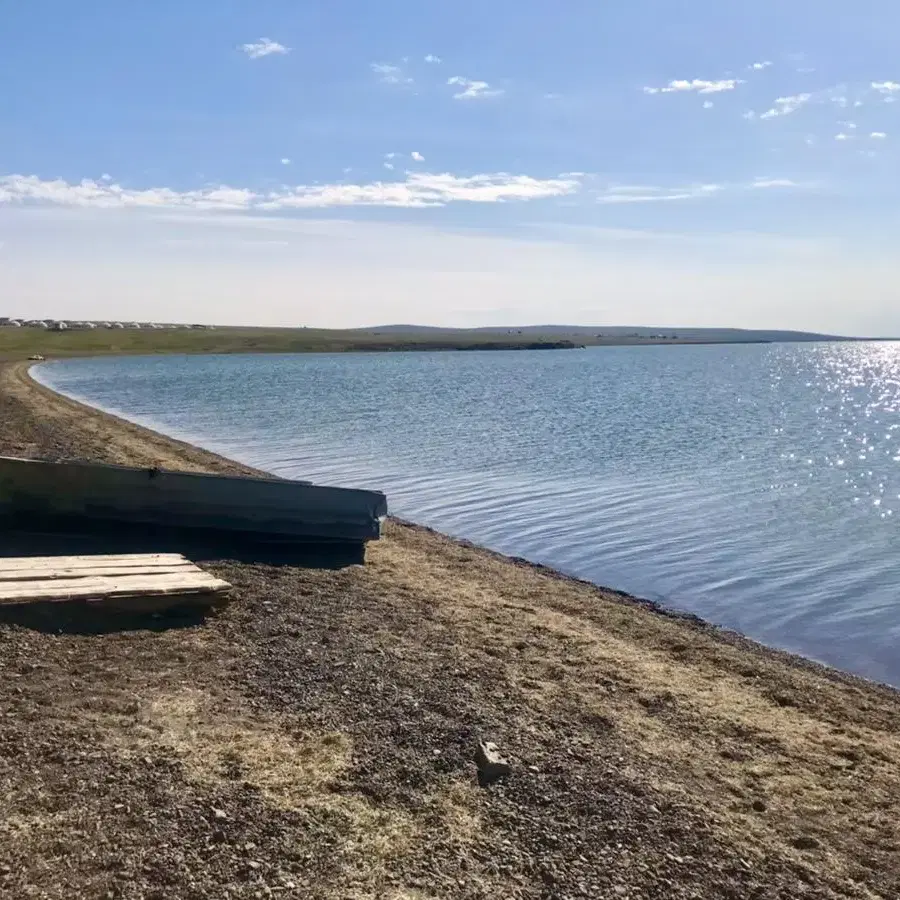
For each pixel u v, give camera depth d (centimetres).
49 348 11550
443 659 844
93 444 2353
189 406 4512
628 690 809
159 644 813
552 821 556
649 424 3872
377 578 1154
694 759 670
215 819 514
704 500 2056
